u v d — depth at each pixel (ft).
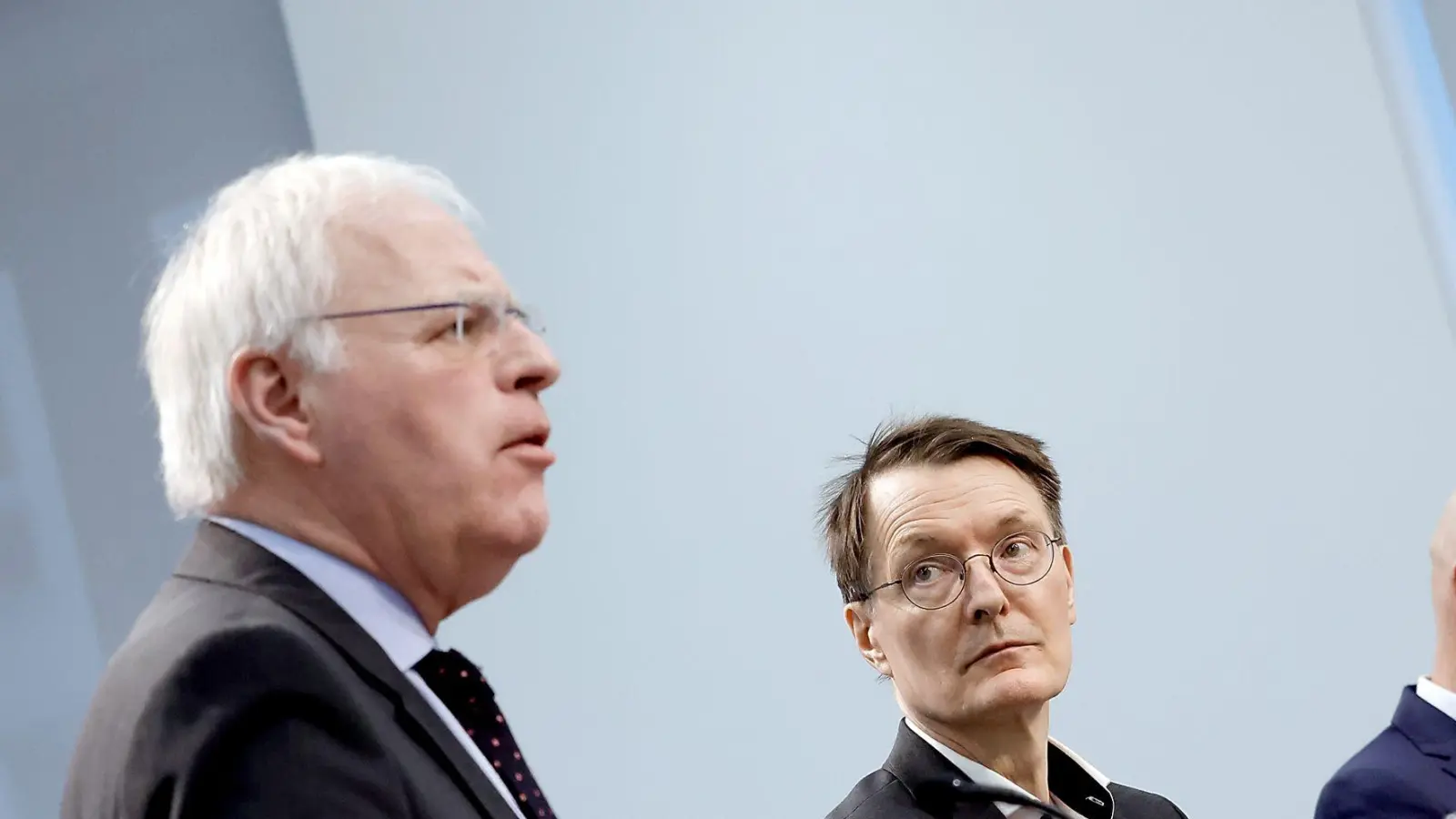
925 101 39.06
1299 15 38.01
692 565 38.45
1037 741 20.86
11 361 40.50
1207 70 38.24
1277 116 37.88
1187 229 37.91
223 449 14.40
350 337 14.40
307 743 12.07
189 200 40.91
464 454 14.55
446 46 40.22
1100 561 37.47
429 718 13.69
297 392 14.39
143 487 40.04
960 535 20.65
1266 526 36.91
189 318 14.60
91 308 40.65
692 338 39.17
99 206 40.98
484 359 15.01
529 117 40.09
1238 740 36.52
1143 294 37.88
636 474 38.93
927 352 38.45
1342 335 37.09
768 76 39.60
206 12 41.60
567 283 39.70
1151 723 36.88
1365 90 37.65
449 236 15.26
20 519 39.96
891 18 39.32
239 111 41.22
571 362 39.47
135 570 39.86
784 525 38.19
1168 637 37.04
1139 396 37.65
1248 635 36.76
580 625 38.60
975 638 20.33
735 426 38.73
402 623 14.61
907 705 21.21
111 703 12.75
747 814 37.52
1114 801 22.82
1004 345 38.19
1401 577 36.24
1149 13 38.55
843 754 37.32
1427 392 36.60
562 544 38.96
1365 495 36.60
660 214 39.58
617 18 40.14
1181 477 37.35
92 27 41.65
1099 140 38.40
